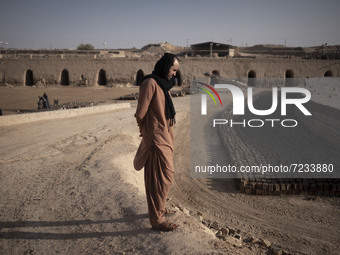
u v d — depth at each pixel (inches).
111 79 2246.6
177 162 488.4
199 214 272.5
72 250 141.1
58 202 199.8
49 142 440.5
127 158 371.9
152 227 153.7
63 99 1533.0
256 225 279.3
